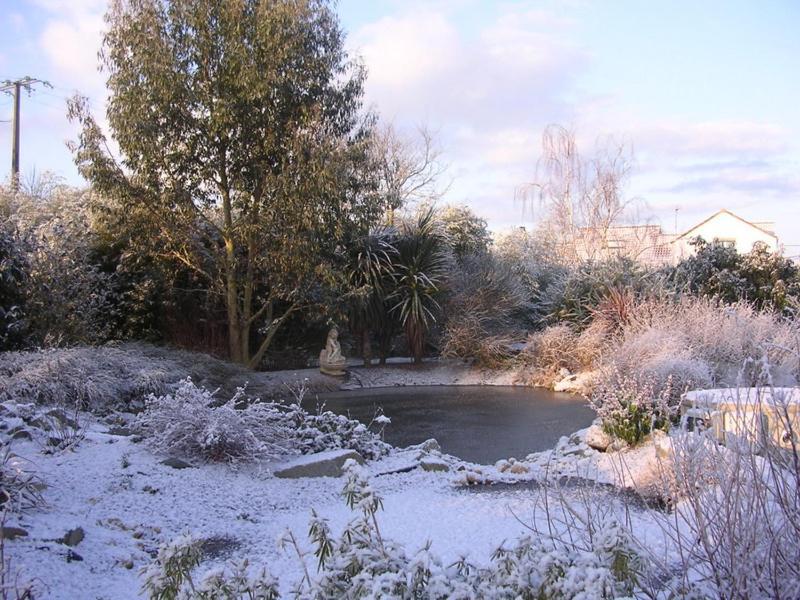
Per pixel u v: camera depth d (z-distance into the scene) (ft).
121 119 42.11
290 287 46.93
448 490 18.80
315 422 23.91
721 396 12.13
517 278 62.13
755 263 59.82
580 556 7.75
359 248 53.06
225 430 20.08
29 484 14.46
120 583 11.18
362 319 53.83
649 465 15.52
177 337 50.06
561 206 85.15
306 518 15.97
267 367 53.01
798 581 7.75
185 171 44.91
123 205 43.91
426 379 52.44
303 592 8.08
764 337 33.99
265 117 43.70
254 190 45.44
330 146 42.75
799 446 9.43
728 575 8.14
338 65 46.83
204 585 7.55
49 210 54.29
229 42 41.86
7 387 25.98
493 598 7.11
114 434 22.70
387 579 7.10
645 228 81.71
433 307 55.36
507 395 45.03
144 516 15.62
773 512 8.43
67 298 37.96
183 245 45.19
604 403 24.18
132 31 41.57
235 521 15.81
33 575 10.43
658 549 10.76
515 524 14.37
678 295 51.26
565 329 51.88
